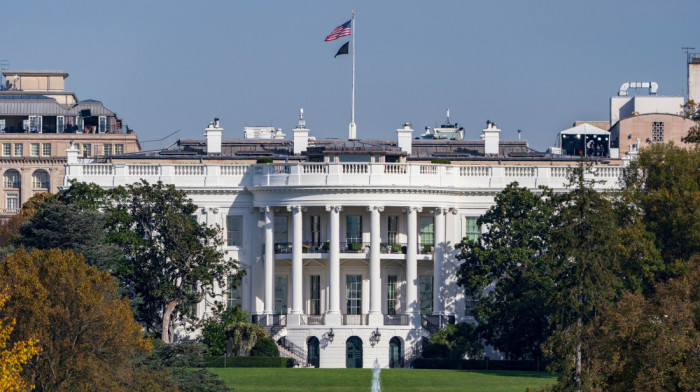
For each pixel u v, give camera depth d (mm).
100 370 183625
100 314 185500
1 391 152250
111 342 187125
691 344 175000
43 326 180875
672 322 178500
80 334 184875
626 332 180000
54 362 181250
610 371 181500
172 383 196750
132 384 190125
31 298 180875
